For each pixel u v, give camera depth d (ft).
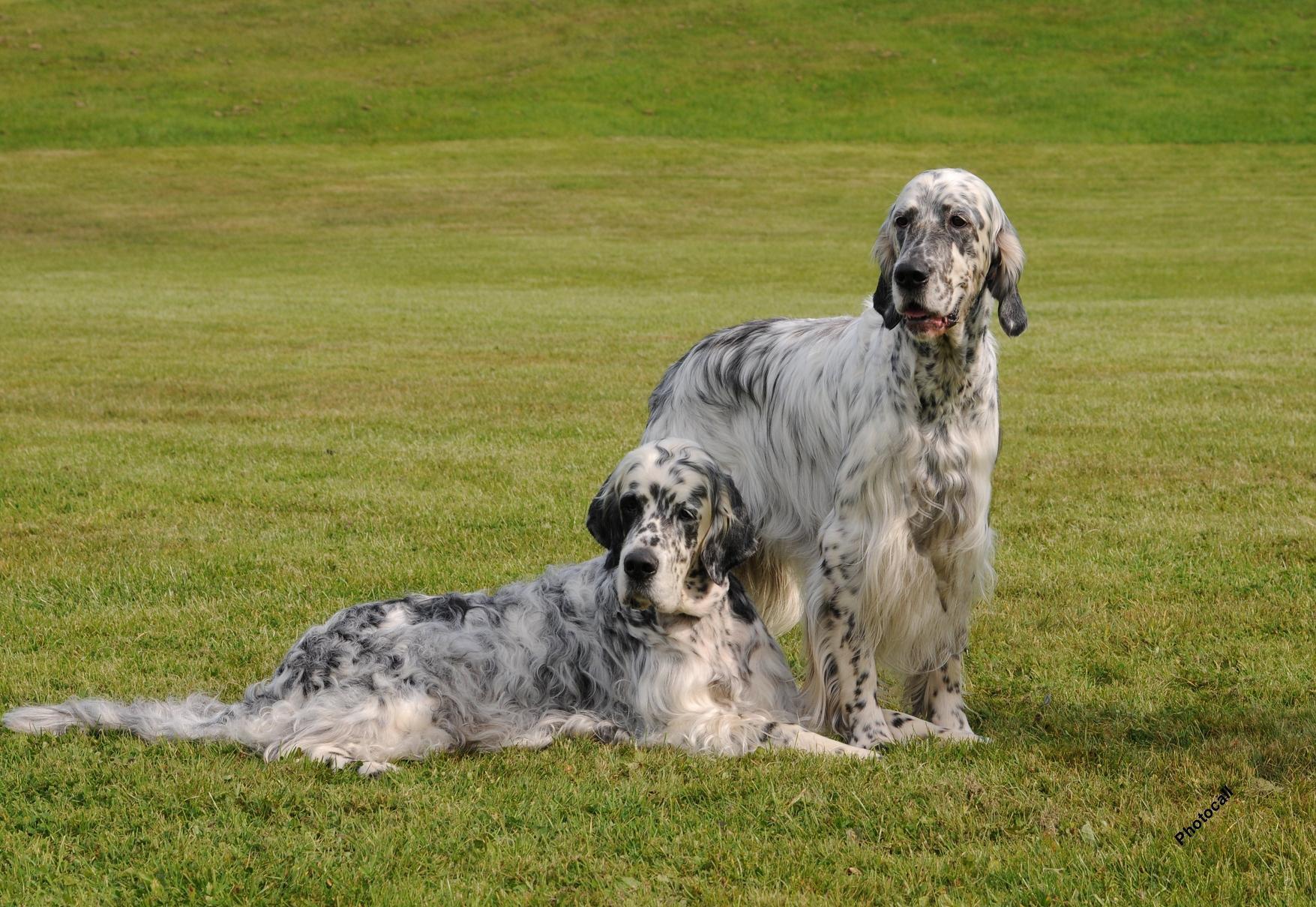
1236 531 37.09
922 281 22.25
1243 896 17.19
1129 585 32.55
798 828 19.63
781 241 144.56
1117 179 179.32
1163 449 48.08
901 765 22.17
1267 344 74.74
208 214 159.74
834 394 24.64
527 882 18.12
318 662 24.03
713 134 207.51
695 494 24.12
